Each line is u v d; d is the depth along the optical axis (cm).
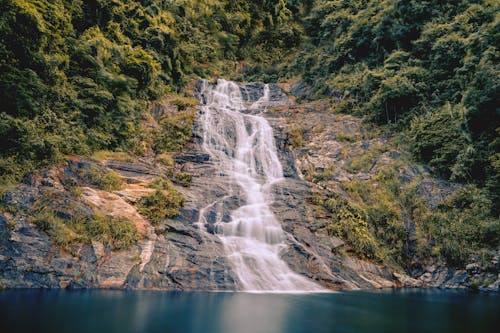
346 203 2150
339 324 941
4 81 1825
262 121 3097
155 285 1441
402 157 2508
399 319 1015
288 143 2881
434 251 1944
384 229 2092
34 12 1878
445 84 2730
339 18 4253
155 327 852
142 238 1623
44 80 2028
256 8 5184
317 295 1436
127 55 2716
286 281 1619
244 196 2125
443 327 923
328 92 3569
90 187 1781
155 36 3284
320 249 1830
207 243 1712
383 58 3409
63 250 1409
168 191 1942
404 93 2734
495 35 2439
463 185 2191
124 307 1052
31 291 1248
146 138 2519
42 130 1850
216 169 2406
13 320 856
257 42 5028
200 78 3838
